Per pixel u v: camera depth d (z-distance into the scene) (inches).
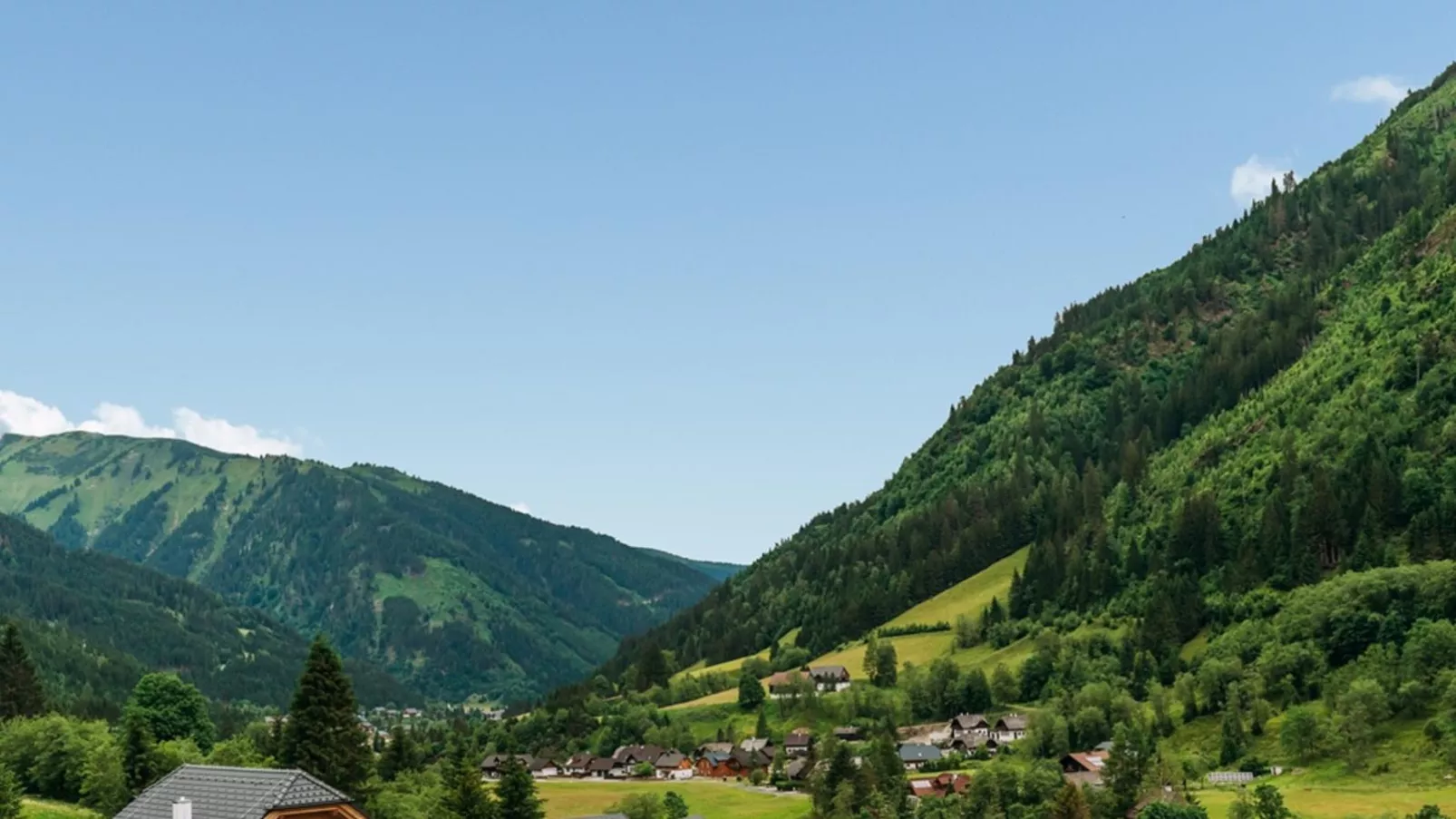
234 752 6107.3
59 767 6067.9
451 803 5462.6
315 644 5890.8
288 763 5782.5
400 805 5920.3
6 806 4645.7
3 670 7263.8
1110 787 7485.2
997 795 7667.3
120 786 5634.8
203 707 7839.6
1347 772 7810.0
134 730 6003.9
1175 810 6525.6
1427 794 7003.0
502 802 5526.6
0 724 6628.9
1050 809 7150.6
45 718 6550.2
